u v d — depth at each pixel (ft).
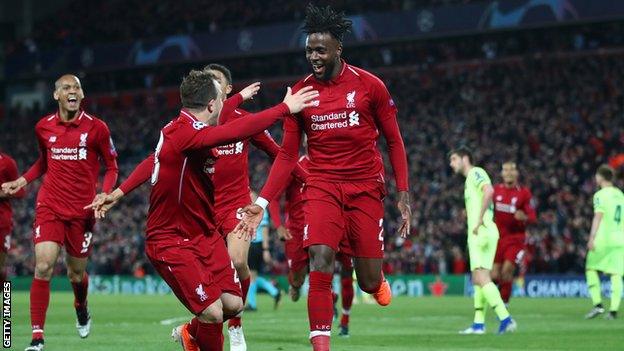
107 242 129.29
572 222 102.99
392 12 159.74
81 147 37.83
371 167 29.30
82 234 38.32
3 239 46.80
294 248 45.52
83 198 38.01
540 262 102.01
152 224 26.20
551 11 145.48
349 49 168.66
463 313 66.74
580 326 51.37
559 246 101.50
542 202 110.32
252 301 68.54
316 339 28.09
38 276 36.27
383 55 163.73
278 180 28.45
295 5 170.09
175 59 176.96
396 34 159.12
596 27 150.71
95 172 38.55
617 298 59.41
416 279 105.40
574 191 111.75
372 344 39.63
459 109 140.56
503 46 157.48
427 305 78.59
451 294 103.09
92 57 184.96
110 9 193.26
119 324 53.62
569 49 150.10
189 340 28.09
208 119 26.00
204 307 26.08
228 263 26.96
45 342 39.91
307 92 25.46
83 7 197.06
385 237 113.60
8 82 197.77
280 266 113.09
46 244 36.76
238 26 175.11
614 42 147.64
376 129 29.63
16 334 44.70
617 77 135.13
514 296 98.02
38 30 197.16
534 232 103.55
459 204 113.60
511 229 57.62
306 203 29.07
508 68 145.48
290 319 58.75
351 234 29.27
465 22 152.97
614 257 59.31
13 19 204.54
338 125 28.91
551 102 133.49
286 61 173.68
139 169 26.99
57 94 37.78
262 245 69.56
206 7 182.39
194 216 26.17
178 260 25.88
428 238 110.42
